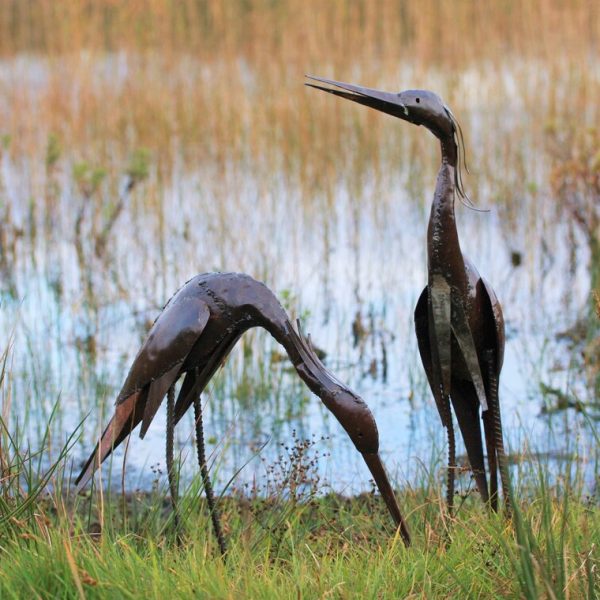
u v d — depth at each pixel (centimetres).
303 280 1442
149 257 1519
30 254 1531
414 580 569
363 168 1839
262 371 1073
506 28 2155
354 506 782
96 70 2112
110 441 594
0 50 2394
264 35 2094
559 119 1825
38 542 585
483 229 1664
